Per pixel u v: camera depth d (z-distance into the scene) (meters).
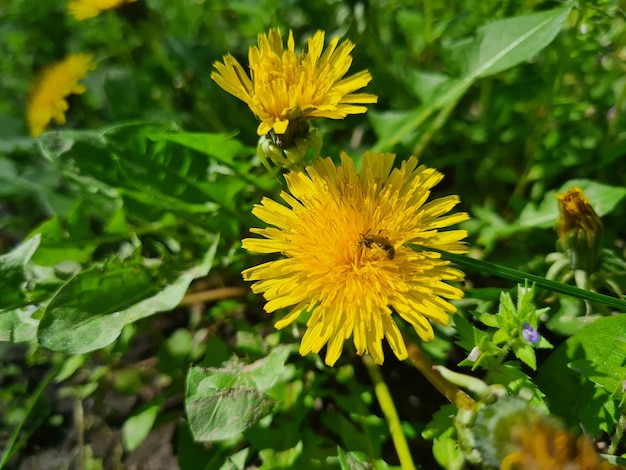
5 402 0.16
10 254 0.13
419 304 0.10
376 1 0.17
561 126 0.15
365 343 0.10
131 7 0.17
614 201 0.12
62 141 0.13
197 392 0.11
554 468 0.08
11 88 0.23
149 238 0.14
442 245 0.10
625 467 0.08
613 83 0.15
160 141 0.13
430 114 0.15
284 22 0.19
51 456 0.15
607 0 0.12
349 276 0.10
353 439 0.11
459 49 0.14
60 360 0.15
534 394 0.10
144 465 0.14
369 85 0.17
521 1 0.14
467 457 0.09
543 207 0.14
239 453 0.12
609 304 0.11
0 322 0.13
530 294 0.09
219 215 0.14
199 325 0.16
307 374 0.13
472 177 0.17
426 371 0.10
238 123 0.18
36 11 0.24
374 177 0.11
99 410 0.15
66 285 0.12
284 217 0.10
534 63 0.16
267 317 0.15
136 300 0.12
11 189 0.18
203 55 0.17
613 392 0.09
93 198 0.16
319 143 0.11
